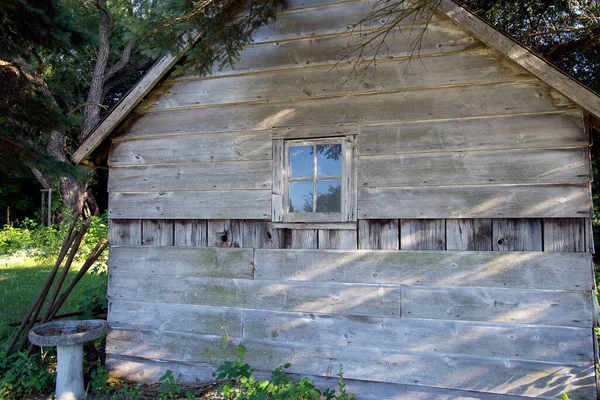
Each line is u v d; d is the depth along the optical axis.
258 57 4.46
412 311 3.92
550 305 3.59
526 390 3.61
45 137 7.18
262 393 3.73
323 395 3.95
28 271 11.45
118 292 4.85
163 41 4.14
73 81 22.45
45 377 4.71
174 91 4.71
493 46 3.61
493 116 3.78
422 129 3.96
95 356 5.30
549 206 3.62
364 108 4.14
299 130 4.31
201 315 4.55
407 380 3.90
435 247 3.91
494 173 3.76
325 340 4.15
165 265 4.71
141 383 4.72
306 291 4.23
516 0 6.79
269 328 4.32
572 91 3.42
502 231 3.75
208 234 4.60
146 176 4.80
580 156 3.56
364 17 4.14
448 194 3.88
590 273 3.51
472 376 3.75
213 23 4.00
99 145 4.92
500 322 3.70
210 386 4.44
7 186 21.84
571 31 6.62
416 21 3.99
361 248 4.11
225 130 4.54
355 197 4.14
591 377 3.46
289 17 4.37
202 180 4.61
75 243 5.45
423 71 3.97
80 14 17.67
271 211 4.37
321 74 4.27
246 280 4.42
